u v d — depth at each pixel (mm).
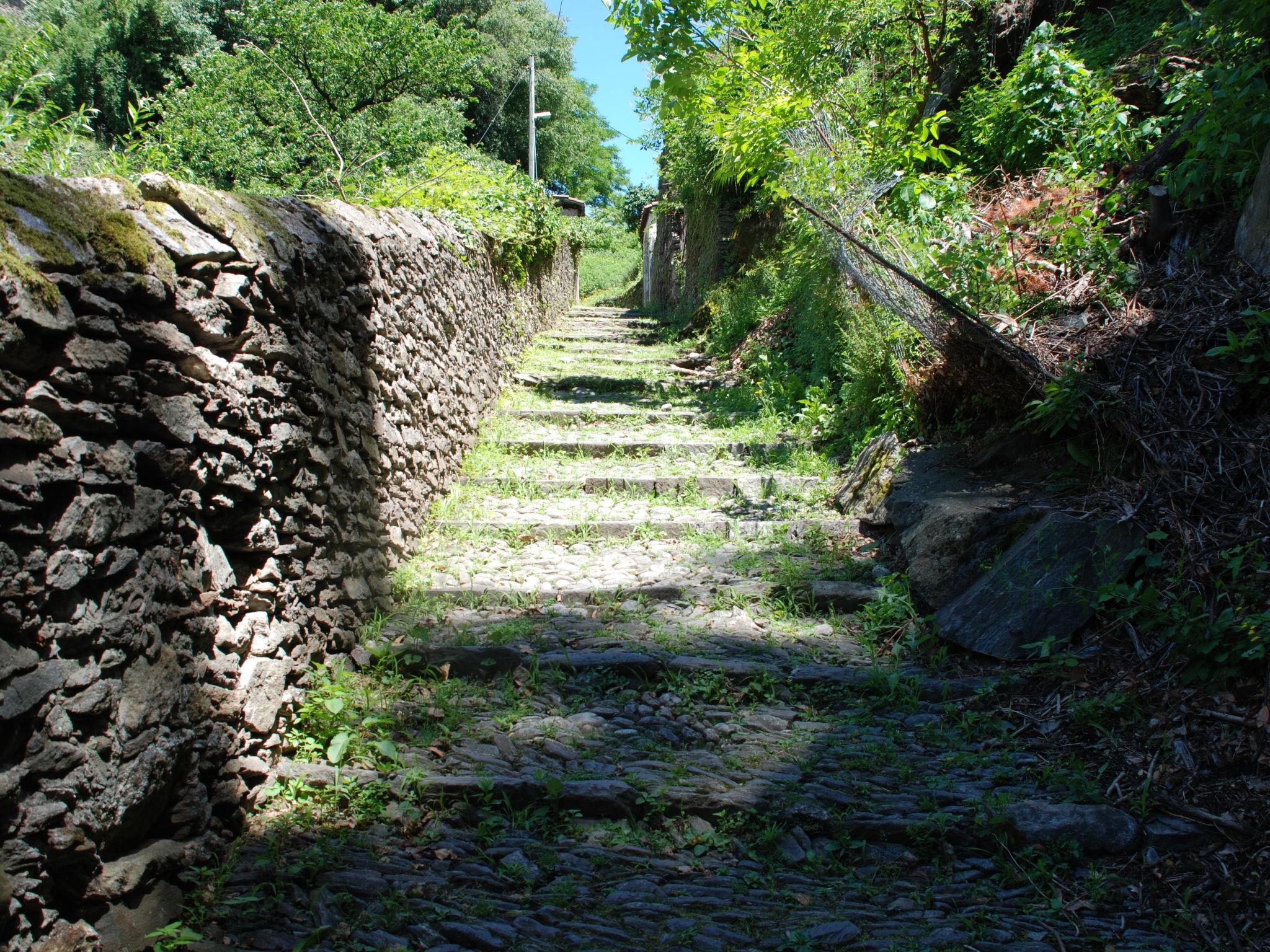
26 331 1785
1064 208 4836
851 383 6113
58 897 1938
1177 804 2727
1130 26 6680
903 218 5562
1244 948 2275
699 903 2480
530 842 2697
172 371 2318
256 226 2906
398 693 3395
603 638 3846
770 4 6664
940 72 7438
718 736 3252
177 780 2326
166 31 14414
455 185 7555
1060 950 2289
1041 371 4164
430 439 5121
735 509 5336
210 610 2543
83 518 1934
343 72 10047
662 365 9188
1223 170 4523
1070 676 3348
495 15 24125
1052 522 3730
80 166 3549
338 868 2484
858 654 3816
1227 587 3176
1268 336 3725
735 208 11156
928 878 2625
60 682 1858
